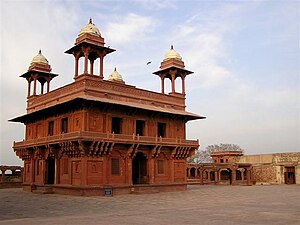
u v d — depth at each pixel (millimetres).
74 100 26391
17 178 46562
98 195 26750
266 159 54062
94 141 26391
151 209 17438
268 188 37844
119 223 12406
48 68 37031
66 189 27812
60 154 29672
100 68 29266
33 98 35906
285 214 15453
